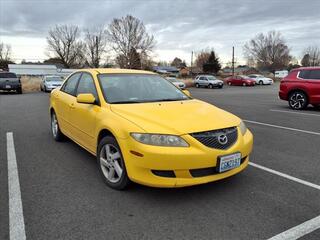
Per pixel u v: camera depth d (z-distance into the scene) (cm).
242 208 367
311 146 651
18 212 356
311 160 552
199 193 406
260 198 394
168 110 425
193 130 371
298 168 509
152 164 359
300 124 917
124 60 7275
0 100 1742
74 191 412
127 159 380
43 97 1992
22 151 599
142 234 313
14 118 1009
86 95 462
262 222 335
